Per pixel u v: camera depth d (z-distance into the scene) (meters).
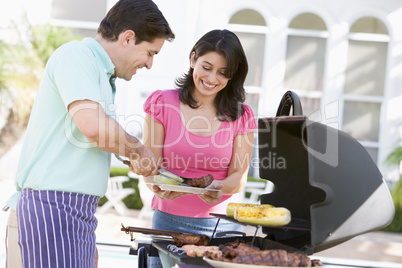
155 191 2.08
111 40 1.87
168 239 1.97
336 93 10.87
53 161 1.79
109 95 1.86
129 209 9.80
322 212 1.59
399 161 10.08
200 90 2.13
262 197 2.02
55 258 1.76
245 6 10.68
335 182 1.62
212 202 2.06
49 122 1.80
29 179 1.81
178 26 10.21
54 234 1.76
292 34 10.89
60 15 11.17
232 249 1.52
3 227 5.58
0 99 10.83
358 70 10.92
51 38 11.01
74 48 1.77
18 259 1.88
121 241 6.23
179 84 2.26
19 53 10.82
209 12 10.53
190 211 2.21
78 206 1.80
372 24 10.88
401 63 10.80
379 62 10.89
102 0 11.15
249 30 10.76
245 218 1.64
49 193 1.78
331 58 10.83
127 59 1.89
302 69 10.91
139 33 1.85
